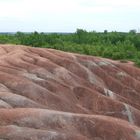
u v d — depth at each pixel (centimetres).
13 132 3353
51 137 3381
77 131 3766
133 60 10831
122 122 4141
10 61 6838
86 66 8081
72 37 14062
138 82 8362
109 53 11425
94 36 14500
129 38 14212
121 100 7038
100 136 3834
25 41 12119
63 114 3856
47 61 7194
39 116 3728
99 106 6012
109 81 7825
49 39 12256
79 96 6147
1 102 4241
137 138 3988
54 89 5834
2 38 12825
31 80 5912
